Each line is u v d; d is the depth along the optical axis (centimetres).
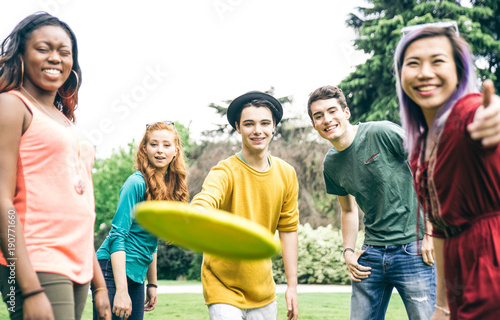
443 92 184
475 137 158
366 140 348
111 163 1811
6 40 209
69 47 214
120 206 339
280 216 341
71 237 202
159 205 169
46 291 190
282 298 780
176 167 381
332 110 348
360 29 1822
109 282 337
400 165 344
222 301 307
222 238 181
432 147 187
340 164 361
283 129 1681
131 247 344
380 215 348
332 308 681
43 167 199
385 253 346
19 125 195
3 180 187
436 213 192
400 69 193
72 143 210
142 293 355
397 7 1784
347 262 366
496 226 175
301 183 1588
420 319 335
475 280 174
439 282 228
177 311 644
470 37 1633
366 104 1823
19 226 185
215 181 307
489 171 171
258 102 316
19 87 206
